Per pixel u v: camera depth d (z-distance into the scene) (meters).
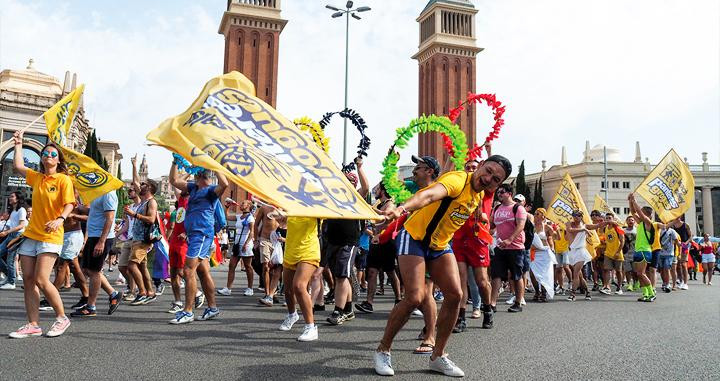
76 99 6.37
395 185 5.64
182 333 5.52
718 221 72.81
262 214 9.23
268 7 70.12
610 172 68.81
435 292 10.71
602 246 13.17
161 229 8.94
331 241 6.72
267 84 69.00
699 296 11.64
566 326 6.61
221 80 4.59
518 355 4.77
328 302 9.14
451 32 83.75
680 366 4.42
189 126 4.12
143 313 7.03
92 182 6.39
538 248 10.06
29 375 3.71
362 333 5.85
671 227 13.55
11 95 43.81
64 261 8.97
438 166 4.97
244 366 4.11
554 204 16.02
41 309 7.13
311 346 5.00
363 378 3.84
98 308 7.44
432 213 3.87
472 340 5.55
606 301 10.27
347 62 30.75
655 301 10.29
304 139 4.47
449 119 5.94
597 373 4.13
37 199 5.07
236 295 10.16
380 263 7.76
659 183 13.18
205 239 6.30
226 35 70.56
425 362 4.43
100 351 4.53
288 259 5.58
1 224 12.19
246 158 3.84
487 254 6.43
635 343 5.45
